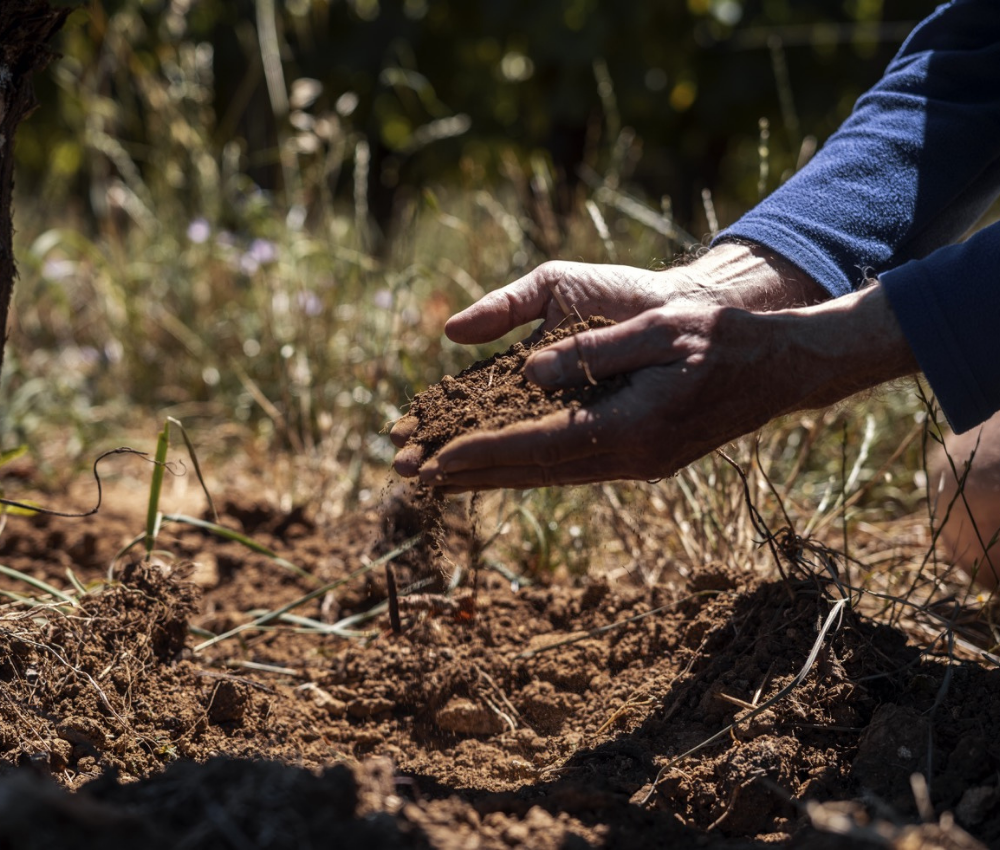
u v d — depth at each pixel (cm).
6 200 174
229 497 262
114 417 341
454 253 400
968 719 147
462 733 178
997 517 202
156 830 106
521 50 615
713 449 147
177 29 431
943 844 109
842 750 148
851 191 182
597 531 241
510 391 153
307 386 295
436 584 192
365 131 632
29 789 103
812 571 175
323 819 112
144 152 477
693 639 180
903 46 201
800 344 140
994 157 188
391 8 605
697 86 617
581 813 134
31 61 169
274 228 371
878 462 277
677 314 140
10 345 366
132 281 381
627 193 412
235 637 210
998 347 139
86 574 237
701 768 147
